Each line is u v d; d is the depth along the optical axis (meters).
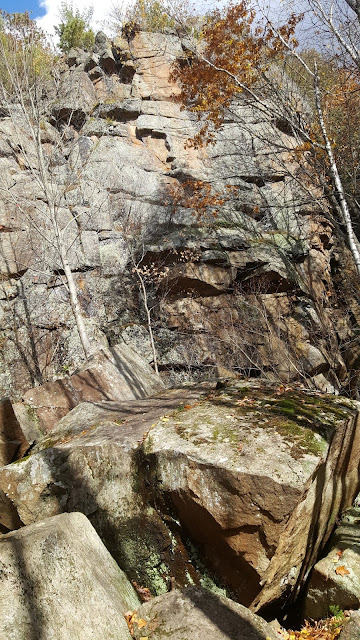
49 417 5.57
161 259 12.20
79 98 14.64
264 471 3.01
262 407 3.89
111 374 6.16
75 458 3.79
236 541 3.10
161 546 3.40
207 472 3.15
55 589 2.40
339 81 10.34
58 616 2.32
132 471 3.54
